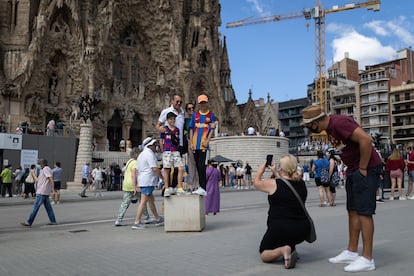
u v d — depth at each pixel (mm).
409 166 18016
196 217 9695
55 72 54719
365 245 5730
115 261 6586
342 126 6012
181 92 64500
